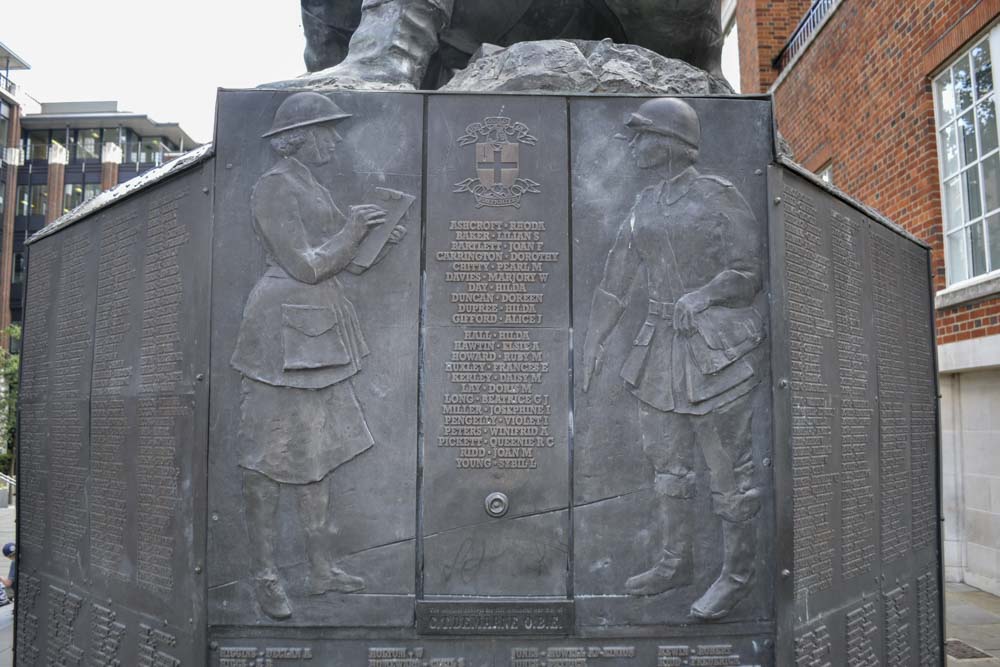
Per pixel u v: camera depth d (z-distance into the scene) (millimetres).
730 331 3479
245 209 3521
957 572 10039
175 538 3586
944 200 10438
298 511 3387
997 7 9086
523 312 3486
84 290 4621
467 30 4766
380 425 3424
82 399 4535
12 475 28375
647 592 3387
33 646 4965
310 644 3359
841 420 4109
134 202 4160
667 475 3424
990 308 9109
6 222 50656
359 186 3514
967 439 9961
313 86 3785
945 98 10430
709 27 4734
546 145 3561
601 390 3463
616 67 3902
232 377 3443
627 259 3518
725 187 3559
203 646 3355
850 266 4359
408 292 3479
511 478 3422
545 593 3387
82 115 51812
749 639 3404
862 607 4191
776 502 3430
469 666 3355
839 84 13297
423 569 3379
